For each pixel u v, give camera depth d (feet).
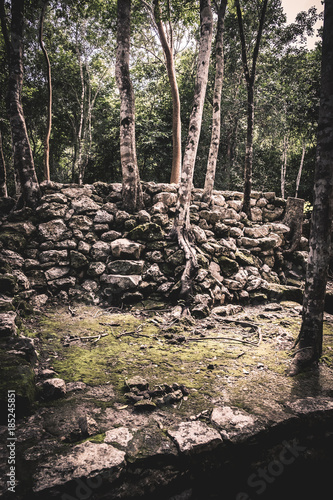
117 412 9.52
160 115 58.29
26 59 49.65
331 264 26.94
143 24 45.93
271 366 12.75
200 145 55.31
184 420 9.18
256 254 26.16
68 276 20.54
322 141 12.45
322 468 9.66
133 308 19.15
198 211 26.18
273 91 56.24
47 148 39.06
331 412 9.84
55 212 22.13
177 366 12.53
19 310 16.57
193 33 49.37
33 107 56.34
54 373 11.51
